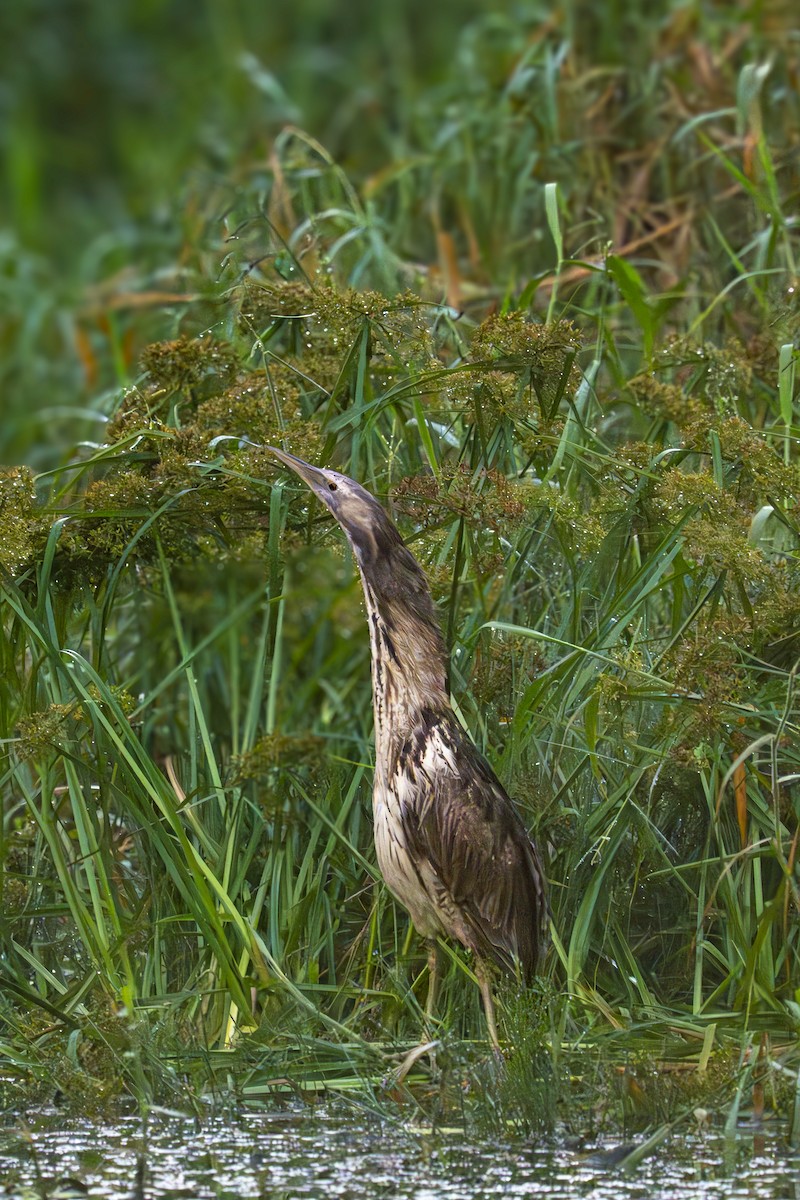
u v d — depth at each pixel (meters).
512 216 14.29
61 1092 9.37
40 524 10.46
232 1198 8.05
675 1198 8.00
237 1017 9.95
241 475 10.27
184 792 11.18
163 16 24.16
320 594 13.16
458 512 10.38
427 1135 8.86
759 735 10.16
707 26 15.20
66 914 10.37
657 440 11.71
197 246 13.34
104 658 11.91
